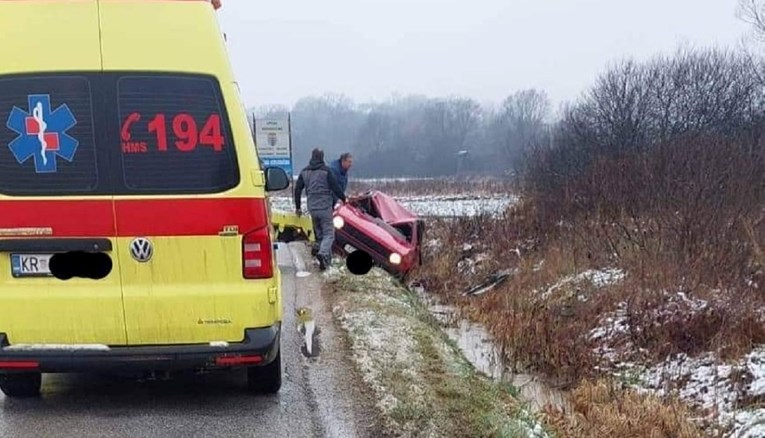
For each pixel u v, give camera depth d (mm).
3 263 4117
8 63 3996
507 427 4785
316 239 10500
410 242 11477
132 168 4098
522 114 84562
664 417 6242
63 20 4039
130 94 4066
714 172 12078
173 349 4199
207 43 4156
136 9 4090
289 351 6199
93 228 4094
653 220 11523
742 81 25406
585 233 12305
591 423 6102
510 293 10773
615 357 8039
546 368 7805
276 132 18344
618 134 21469
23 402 4922
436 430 4559
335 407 4898
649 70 27984
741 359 7484
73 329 4141
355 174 84688
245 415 4738
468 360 7719
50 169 4055
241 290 4215
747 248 10148
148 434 4402
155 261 4148
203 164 4156
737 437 5938
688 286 9117
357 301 8016
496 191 28406
